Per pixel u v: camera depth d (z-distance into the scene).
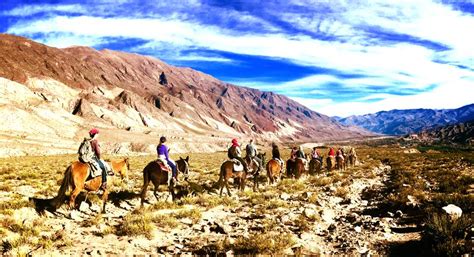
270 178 21.80
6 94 142.12
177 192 18.81
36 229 10.62
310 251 9.26
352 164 41.00
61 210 13.65
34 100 150.38
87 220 12.48
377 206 15.38
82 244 9.80
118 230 10.99
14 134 101.44
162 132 174.00
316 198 16.84
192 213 13.32
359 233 10.92
